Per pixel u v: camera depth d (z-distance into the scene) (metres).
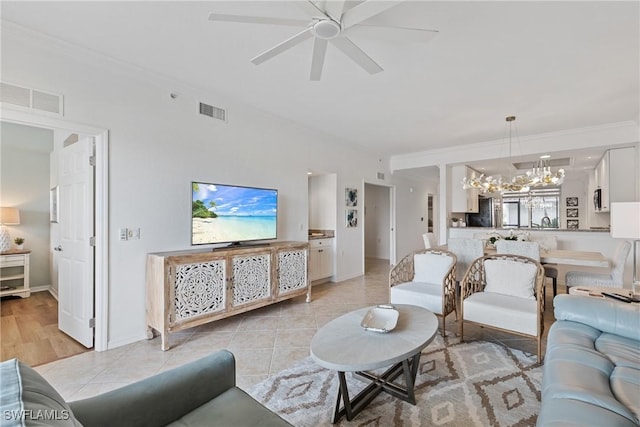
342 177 5.55
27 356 2.60
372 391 2.04
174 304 2.79
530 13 2.04
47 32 2.29
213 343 2.88
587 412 1.14
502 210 9.16
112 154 2.75
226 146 3.67
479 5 1.96
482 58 2.62
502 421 1.77
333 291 4.79
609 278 3.56
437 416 1.83
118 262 2.79
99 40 2.40
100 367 2.43
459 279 3.85
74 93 2.53
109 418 1.09
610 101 3.51
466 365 2.44
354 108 3.85
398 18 2.10
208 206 3.26
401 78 3.01
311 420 1.80
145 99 2.97
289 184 4.50
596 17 2.07
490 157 5.44
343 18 1.74
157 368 2.42
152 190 3.02
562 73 2.88
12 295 4.37
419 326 2.10
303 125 4.55
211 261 3.05
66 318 3.03
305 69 2.86
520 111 3.86
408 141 5.43
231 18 1.67
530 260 3.04
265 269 3.59
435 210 9.69
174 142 3.19
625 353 1.60
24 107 2.29
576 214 8.20
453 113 3.97
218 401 1.35
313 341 1.88
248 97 3.54
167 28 2.25
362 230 6.06
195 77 3.04
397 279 3.60
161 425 1.20
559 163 6.04
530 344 2.86
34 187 4.73
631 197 4.48
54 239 4.47
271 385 2.16
